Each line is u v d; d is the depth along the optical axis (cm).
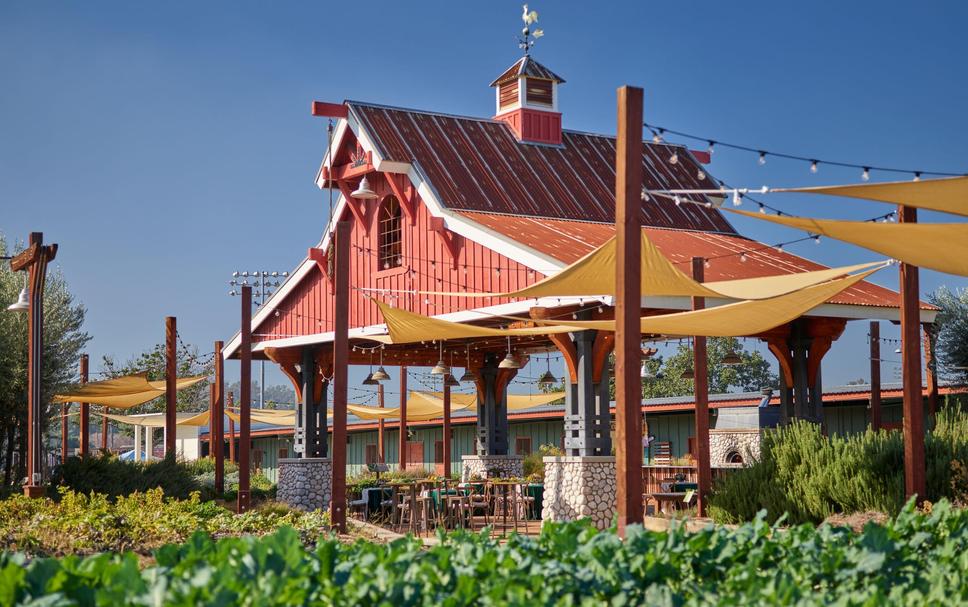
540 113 2733
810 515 1585
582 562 726
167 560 712
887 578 735
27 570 610
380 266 2530
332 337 2667
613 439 2427
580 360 2081
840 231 1224
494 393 3081
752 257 2355
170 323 2834
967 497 1445
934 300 2692
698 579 742
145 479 2553
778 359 2367
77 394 2662
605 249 1468
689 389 5228
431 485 2425
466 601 626
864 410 2942
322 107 2514
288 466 2769
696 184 2862
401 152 2408
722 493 1689
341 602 619
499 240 2136
